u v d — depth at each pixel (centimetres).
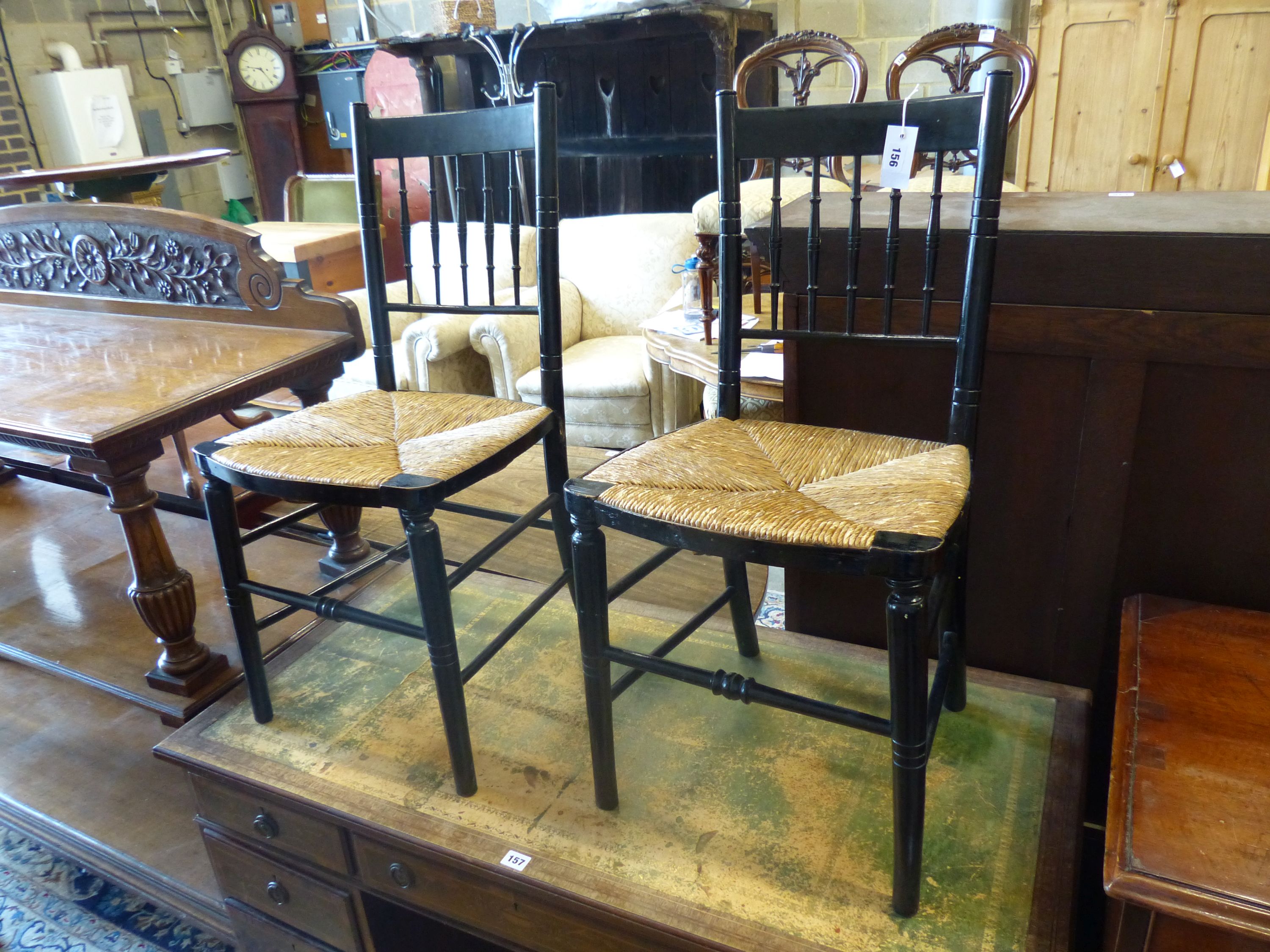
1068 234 114
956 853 108
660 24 389
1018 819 112
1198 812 87
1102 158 354
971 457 110
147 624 149
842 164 326
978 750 123
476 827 115
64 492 252
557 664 148
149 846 154
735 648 149
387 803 120
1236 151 333
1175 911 79
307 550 202
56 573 204
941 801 115
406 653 154
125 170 316
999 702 132
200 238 176
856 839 110
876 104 109
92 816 161
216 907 144
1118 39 336
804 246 131
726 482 104
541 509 134
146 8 514
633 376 297
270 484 113
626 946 106
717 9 374
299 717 139
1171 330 113
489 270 135
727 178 116
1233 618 116
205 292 180
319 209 437
